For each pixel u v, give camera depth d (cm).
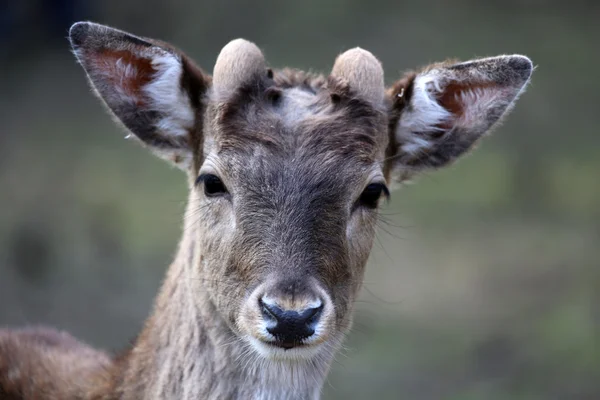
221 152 775
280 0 2975
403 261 1972
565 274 1923
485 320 1767
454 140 891
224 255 772
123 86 838
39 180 2214
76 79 2723
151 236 1988
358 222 794
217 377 793
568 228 2116
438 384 1573
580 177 2330
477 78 860
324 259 750
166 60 824
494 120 873
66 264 1869
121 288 1808
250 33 2858
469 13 2986
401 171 890
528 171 2342
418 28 2864
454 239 2070
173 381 804
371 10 2931
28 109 2562
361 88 800
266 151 761
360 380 1575
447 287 1881
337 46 2758
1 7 2825
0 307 1727
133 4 2938
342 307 783
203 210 795
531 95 2639
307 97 802
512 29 2923
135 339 880
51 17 2870
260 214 752
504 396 1543
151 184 2214
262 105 784
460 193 2270
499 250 2028
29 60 2797
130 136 852
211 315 791
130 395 817
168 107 834
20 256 1881
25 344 923
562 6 3078
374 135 795
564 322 1741
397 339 1695
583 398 1547
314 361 809
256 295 741
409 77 865
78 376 866
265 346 749
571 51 2844
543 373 1608
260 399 795
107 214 2052
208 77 836
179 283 827
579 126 2538
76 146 2395
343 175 766
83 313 1720
